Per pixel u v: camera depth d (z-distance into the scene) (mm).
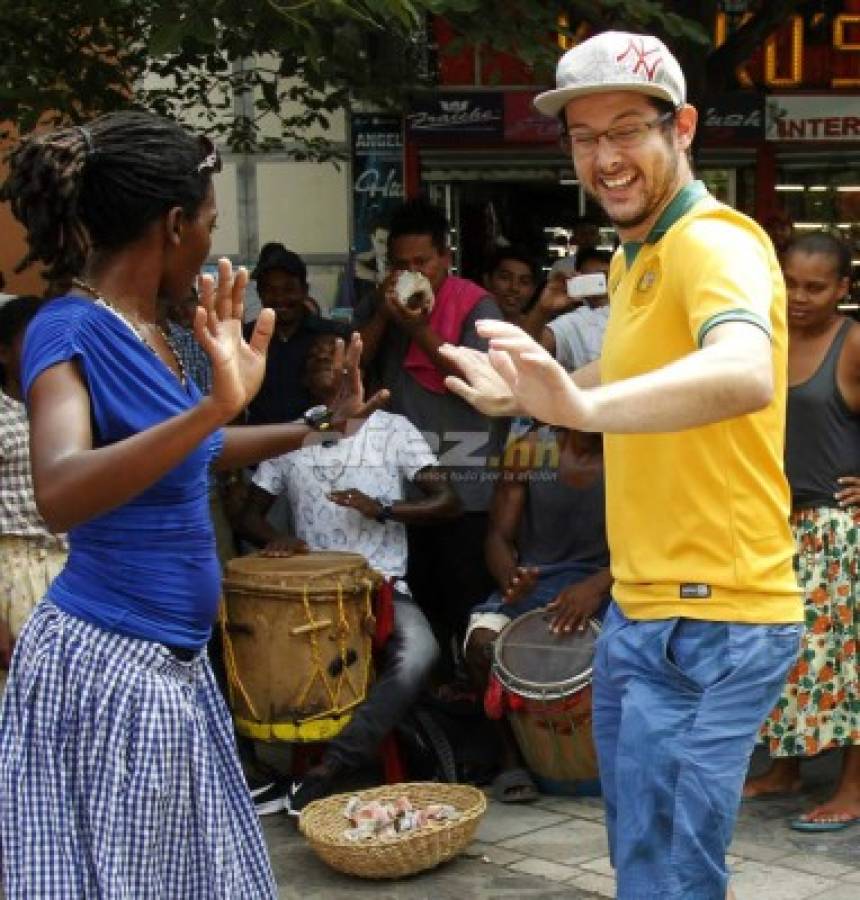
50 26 5914
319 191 9742
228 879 2682
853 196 10203
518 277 6695
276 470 5293
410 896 4207
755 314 2480
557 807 4938
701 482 2791
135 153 2566
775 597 2836
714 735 2793
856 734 4676
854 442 4715
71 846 2547
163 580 2611
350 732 4746
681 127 2846
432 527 5465
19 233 9305
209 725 2746
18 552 4293
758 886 4207
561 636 4938
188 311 4715
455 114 9742
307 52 4637
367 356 5449
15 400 4320
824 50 10031
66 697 2559
